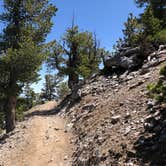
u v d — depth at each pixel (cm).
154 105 1572
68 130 2330
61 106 3481
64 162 1825
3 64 3073
